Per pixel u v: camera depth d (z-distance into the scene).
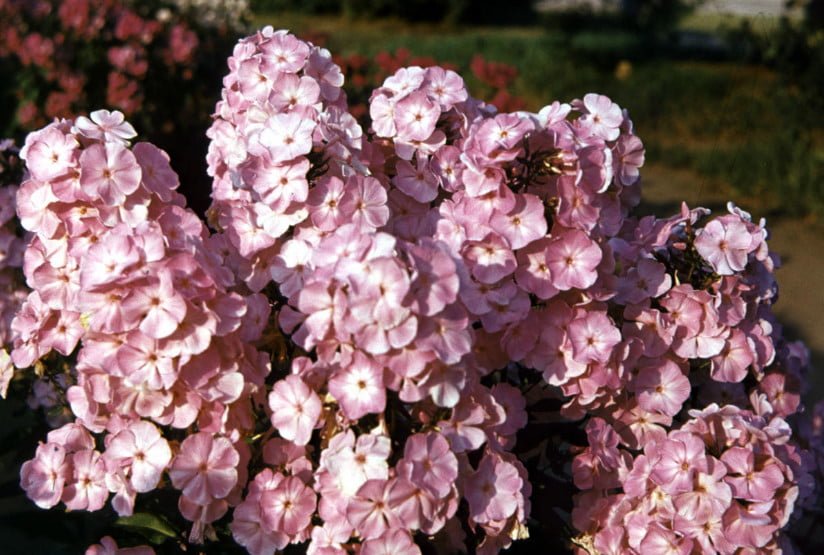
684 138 2.69
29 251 0.78
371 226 0.75
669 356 0.78
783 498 0.74
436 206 0.82
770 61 2.82
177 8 2.23
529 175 0.75
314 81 0.80
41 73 1.92
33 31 2.14
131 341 0.69
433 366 0.68
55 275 0.75
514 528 0.72
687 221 0.80
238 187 0.78
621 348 0.76
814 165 2.17
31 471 0.75
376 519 0.68
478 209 0.74
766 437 0.74
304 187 0.76
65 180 0.74
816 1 2.67
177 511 0.79
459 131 0.81
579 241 0.74
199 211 1.71
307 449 0.73
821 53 2.51
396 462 0.70
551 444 0.81
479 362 0.75
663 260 0.80
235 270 0.78
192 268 0.70
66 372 0.82
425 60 1.79
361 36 4.74
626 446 0.79
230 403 0.72
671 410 0.77
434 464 0.68
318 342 0.70
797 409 0.88
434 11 5.25
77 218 0.75
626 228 0.85
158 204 0.76
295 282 0.76
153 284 0.69
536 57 3.77
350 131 0.79
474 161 0.74
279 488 0.71
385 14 5.29
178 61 1.88
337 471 0.68
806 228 1.89
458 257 0.69
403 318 0.66
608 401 0.77
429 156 0.80
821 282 1.36
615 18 4.58
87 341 0.71
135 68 1.83
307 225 0.77
